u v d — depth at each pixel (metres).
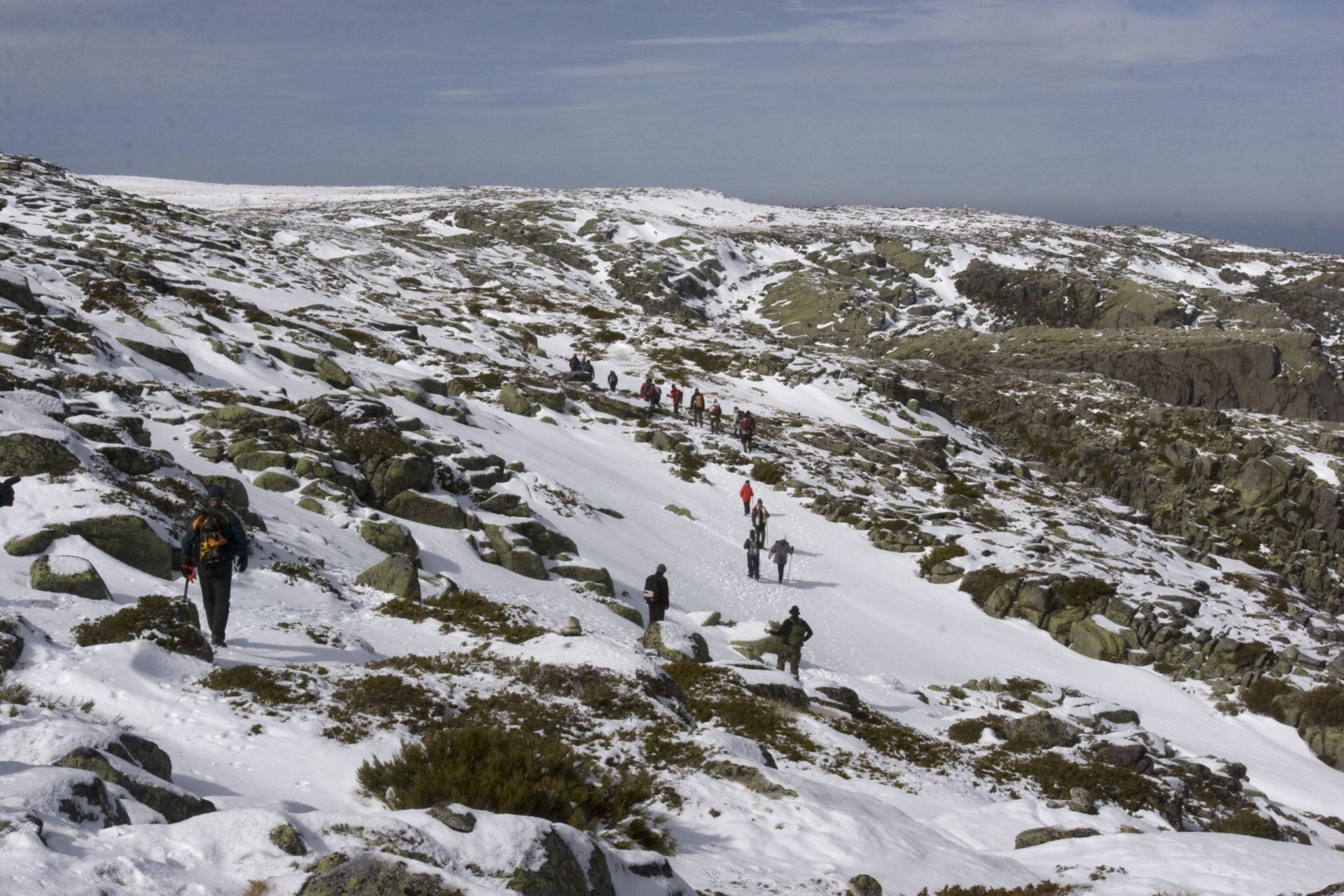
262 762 10.09
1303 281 158.62
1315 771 31.55
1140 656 38.53
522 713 13.38
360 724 11.80
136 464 23.03
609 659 15.74
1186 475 78.12
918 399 79.19
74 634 12.85
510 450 42.31
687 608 32.44
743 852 10.65
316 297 64.44
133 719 10.57
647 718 14.34
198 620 14.26
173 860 6.33
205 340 40.34
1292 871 11.73
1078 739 23.17
